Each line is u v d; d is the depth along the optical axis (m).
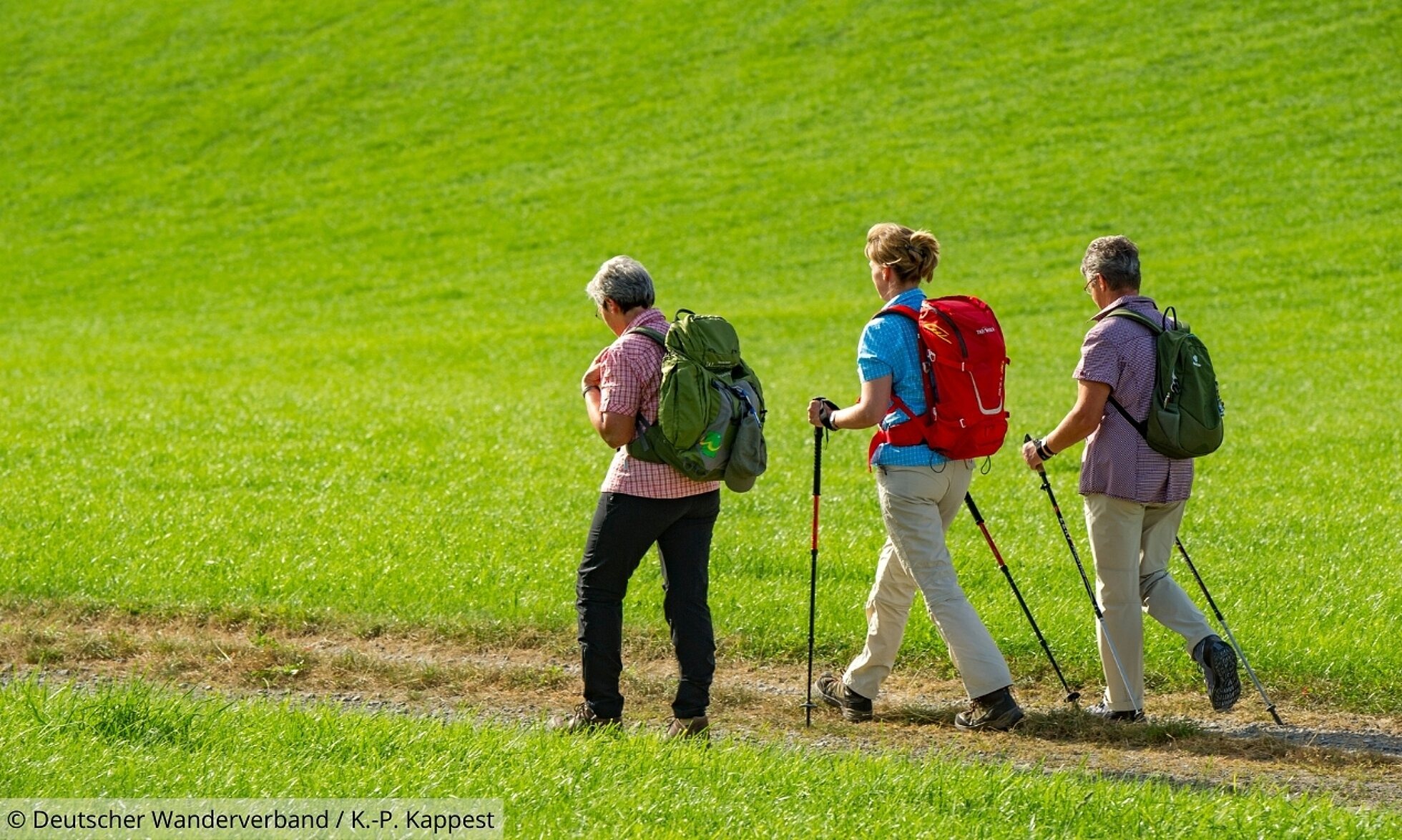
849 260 136.62
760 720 27.16
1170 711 28.25
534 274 139.50
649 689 28.70
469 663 30.33
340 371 97.44
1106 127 163.12
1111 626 26.86
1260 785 23.48
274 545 38.69
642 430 24.67
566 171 172.12
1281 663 29.47
